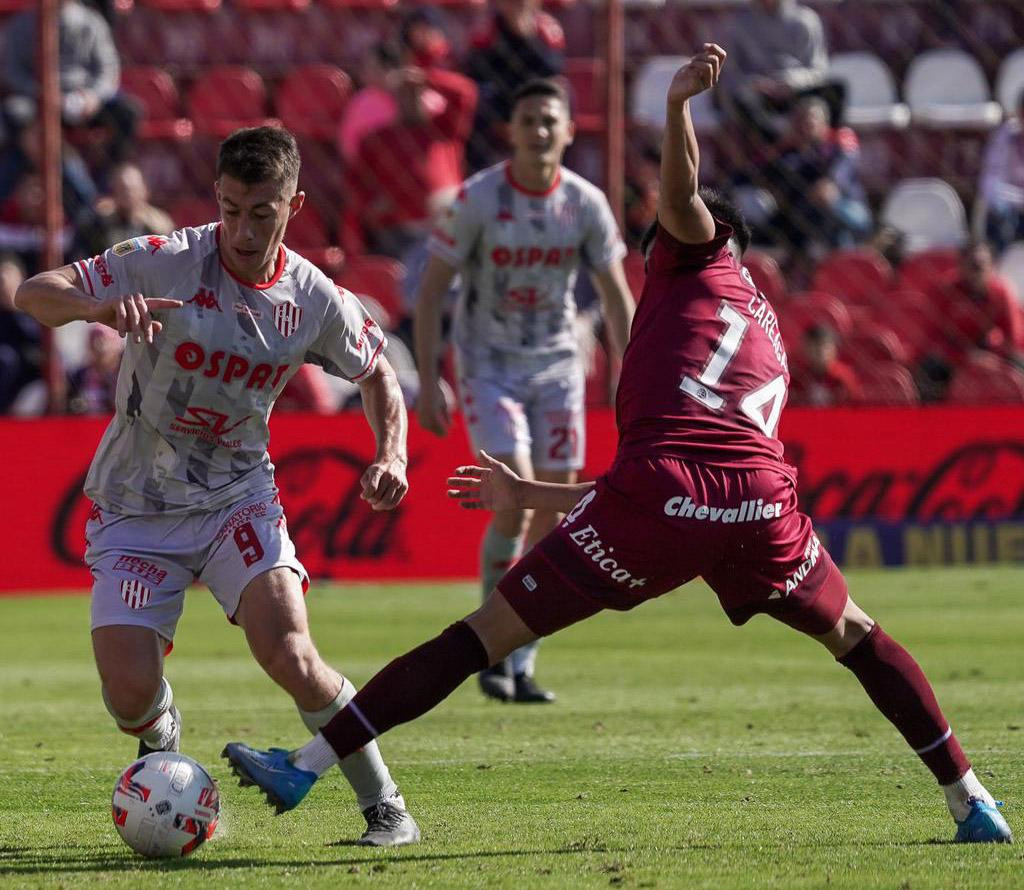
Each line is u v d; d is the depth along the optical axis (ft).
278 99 160.76
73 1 146.30
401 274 142.31
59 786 58.34
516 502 48.08
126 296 44.60
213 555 48.65
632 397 46.39
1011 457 126.11
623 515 44.93
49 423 121.39
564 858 44.21
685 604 121.60
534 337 85.76
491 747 66.49
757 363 46.57
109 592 48.32
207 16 165.89
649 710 76.84
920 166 168.04
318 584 122.52
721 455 45.21
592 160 159.94
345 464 122.93
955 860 43.14
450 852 45.55
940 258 147.23
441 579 123.95
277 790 43.98
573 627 109.81
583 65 165.27
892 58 171.83
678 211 45.60
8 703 80.59
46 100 123.54
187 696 82.33
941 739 46.11
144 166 159.63
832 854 44.37
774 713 75.56
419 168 144.46
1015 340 138.00
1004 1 171.22
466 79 147.23
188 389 48.14
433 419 86.63
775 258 147.02
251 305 47.98
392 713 44.52
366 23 167.73
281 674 46.65
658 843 46.73
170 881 41.24
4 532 120.78
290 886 40.47
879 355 137.69
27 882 41.22
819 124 144.46
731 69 155.33
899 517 125.39
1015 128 156.35
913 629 101.96
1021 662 90.12
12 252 134.31
